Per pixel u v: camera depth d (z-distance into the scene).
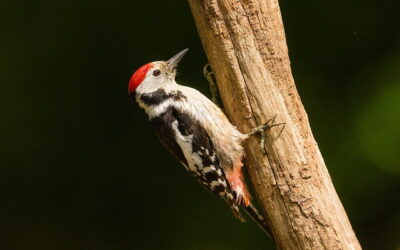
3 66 13.04
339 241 7.53
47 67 13.08
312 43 12.84
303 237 7.59
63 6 13.11
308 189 7.59
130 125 13.09
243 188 8.27
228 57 7.70
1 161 13.13
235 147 7.93
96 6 13.04
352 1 12.89
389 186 12.15
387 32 12.84
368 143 12.18
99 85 13.09
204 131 8.41
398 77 12.49
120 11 13.00
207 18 7.73
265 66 7.66
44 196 13.23
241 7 7.64
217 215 12.63
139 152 13.05
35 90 13.09
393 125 12.15
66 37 13.06
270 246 12.41
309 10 12.88
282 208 7.68
